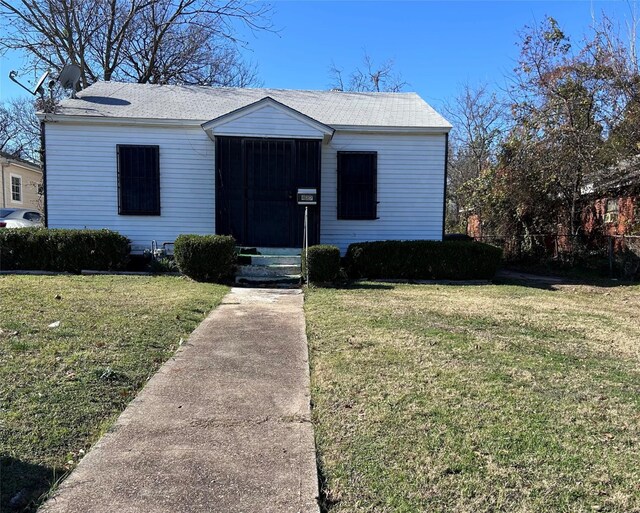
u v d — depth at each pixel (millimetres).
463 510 1928
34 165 22891
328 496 2018
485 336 4809
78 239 8852
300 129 9797
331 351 4152
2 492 1938
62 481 2053
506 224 14422
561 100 11734
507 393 3209
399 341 4496
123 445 2400
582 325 5523
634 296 8070
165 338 4398
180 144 10273
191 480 2100
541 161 12328
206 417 2766
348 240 10789
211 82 21578
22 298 5730
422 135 10742
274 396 3115
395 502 1979
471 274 9523
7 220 13016
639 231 10906
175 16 18516
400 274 9445
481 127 26969
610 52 11148
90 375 3256
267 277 8828
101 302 5777
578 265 12102
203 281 8438
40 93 10367
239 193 9914
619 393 3279
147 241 10336
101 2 17391
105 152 10109
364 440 2506
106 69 18203
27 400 2803
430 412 2863
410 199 10828
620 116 11078
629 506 1972
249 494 2006
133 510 1868
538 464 2293
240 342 4441
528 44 12398
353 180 10727
